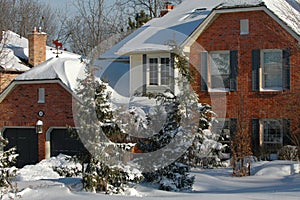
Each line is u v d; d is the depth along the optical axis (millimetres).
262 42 28438
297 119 27094
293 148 26000
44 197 14078
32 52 40156
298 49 27656
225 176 21438
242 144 22016
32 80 32812
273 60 28469
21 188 15219
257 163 24312
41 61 40344
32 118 33250
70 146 32188
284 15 29219
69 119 32000
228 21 29094
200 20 32312
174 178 16875
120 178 15211
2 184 15016
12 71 38344
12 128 34125
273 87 28391
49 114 32688
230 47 29031
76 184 15594
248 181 20125
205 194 15039
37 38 40219
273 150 27578
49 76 32531
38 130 32656
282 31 28031
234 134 24141
